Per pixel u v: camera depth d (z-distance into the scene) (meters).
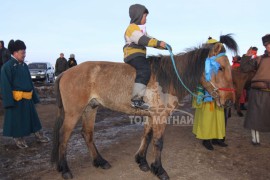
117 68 4.66
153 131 4.64
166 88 4.59
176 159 5.38
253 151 5.81
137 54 4.53
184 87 4.66
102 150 5.92
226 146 6.06
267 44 5.65
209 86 4.69
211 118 5.60
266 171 4.93
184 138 6.61
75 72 4.72
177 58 4.71
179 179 4.63
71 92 4.64
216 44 4.53
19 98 6.03
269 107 5.73
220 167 5.08
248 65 5.92
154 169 4.66
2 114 10.18
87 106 4.97
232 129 7.44
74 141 6.74
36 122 6.42
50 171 4.98
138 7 4.58
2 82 5.83
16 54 6.01
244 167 5.09
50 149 6.25
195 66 4.64
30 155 5.89
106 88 4.63
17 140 6.31
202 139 6.07
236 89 8.80
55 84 4.91
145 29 4.70
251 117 5.91
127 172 4.87
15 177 4.80
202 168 5.02
